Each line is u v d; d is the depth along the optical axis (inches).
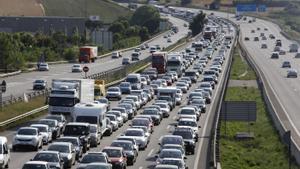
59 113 3627.0
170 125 3971.5
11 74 6609.3
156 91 5541.3
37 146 2913.4
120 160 2426.2
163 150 2496.3
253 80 6825.8
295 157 2851.9
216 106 4658.0
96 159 2260.1
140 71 7007.9
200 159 2819.9
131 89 5447.8
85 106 3272.6
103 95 5039.4
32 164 2078.0
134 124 3408.0
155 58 7007.9
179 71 7042.3
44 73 6855.3
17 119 3740.2
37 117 3966.5
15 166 2503.7
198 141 3351.4
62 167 2315.5
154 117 3949.3
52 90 3686.0
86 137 2901.1
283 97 5467.5
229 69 7229.3
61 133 3267.7
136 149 2787.9
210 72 6879.9
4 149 2438.5
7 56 6919.3
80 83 3767.2
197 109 4220.0
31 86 5526.6
